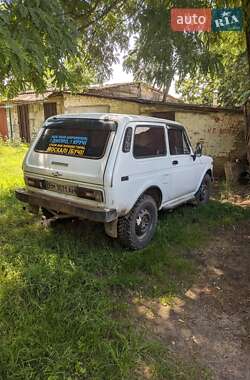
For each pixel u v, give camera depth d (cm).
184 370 273
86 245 471
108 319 314
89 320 305
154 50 536
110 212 413
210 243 529
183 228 567
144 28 546
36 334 287
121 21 709
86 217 423
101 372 259
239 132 1080
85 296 345
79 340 285
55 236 494
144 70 576
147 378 262
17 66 271
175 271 431
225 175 1045
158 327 325
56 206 457
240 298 384
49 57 318
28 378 246
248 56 672
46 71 365
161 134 527
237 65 1026
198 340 312
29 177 495
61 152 463
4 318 306
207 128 1122
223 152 1111
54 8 313
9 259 413
